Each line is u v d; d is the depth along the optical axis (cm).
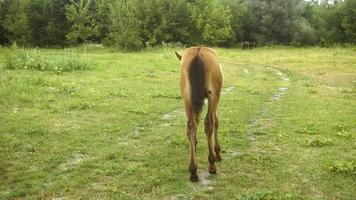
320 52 3706
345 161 782
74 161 780
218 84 720
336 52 3644
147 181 681
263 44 4825
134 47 3809
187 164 768
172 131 993
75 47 4147
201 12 4525
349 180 693
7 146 844
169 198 627
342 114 1216
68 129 973
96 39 4541
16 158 782
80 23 4275
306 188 664
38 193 640
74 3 4297
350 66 2542
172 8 4344
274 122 1109
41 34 4447
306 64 2680
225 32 4503
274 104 1365
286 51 3966
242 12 4850
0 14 4553
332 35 4672
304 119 1139
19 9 4462
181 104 1320
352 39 4616
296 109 1283
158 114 1168
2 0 4572
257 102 1386
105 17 4425
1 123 1003
